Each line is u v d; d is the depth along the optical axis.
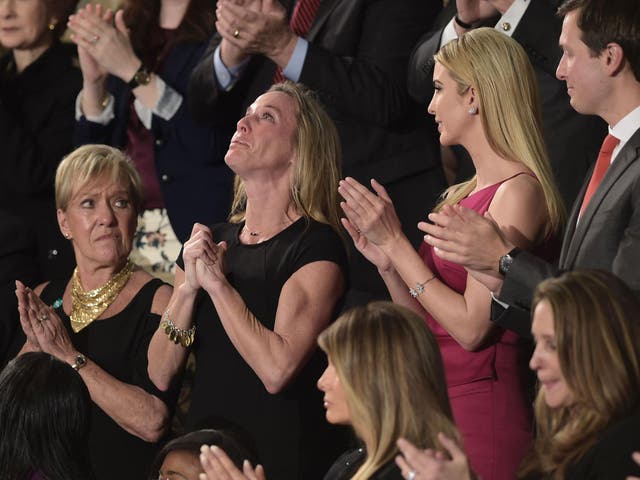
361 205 12.89
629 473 9.41
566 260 12.33
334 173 14.43
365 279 17.16
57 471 12.27
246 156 14.09
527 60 13.42
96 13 18.78
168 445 12.32
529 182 12.99
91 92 19.17
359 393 9.84
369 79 16.95
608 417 9.76
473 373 12.93
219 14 16.70
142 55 19.42
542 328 10.01
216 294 13.59
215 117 18.41
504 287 11.85
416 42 17.47
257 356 13.34
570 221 12.68
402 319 10.02
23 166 19.58
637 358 9.73
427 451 8.99
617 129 12.34
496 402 12.82
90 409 12.77
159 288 15.37
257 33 16.58
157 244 18.84
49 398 12.30
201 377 14.12
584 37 12.26
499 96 13.21
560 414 10.33
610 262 11.88
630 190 11.85
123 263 15.55
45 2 20.36
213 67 18.08
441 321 12.70
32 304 14.70
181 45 19.34
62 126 20.03
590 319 9.77
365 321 10.03
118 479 14.54
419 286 12.78
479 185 13.41
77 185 15.41
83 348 15.14
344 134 17.19
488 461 12.66
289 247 13.89
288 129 14.22
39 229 19.39
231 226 14.75
